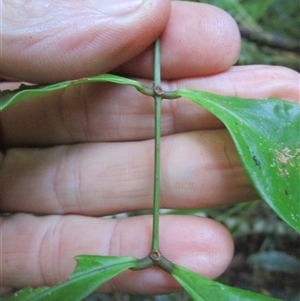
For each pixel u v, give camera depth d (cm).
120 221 10
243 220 15
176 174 9
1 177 11
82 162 10
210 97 8
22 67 9
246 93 10
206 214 15
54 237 10
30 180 11
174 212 12
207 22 9
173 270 7
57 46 8
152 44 9
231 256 9
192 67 10
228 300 7
